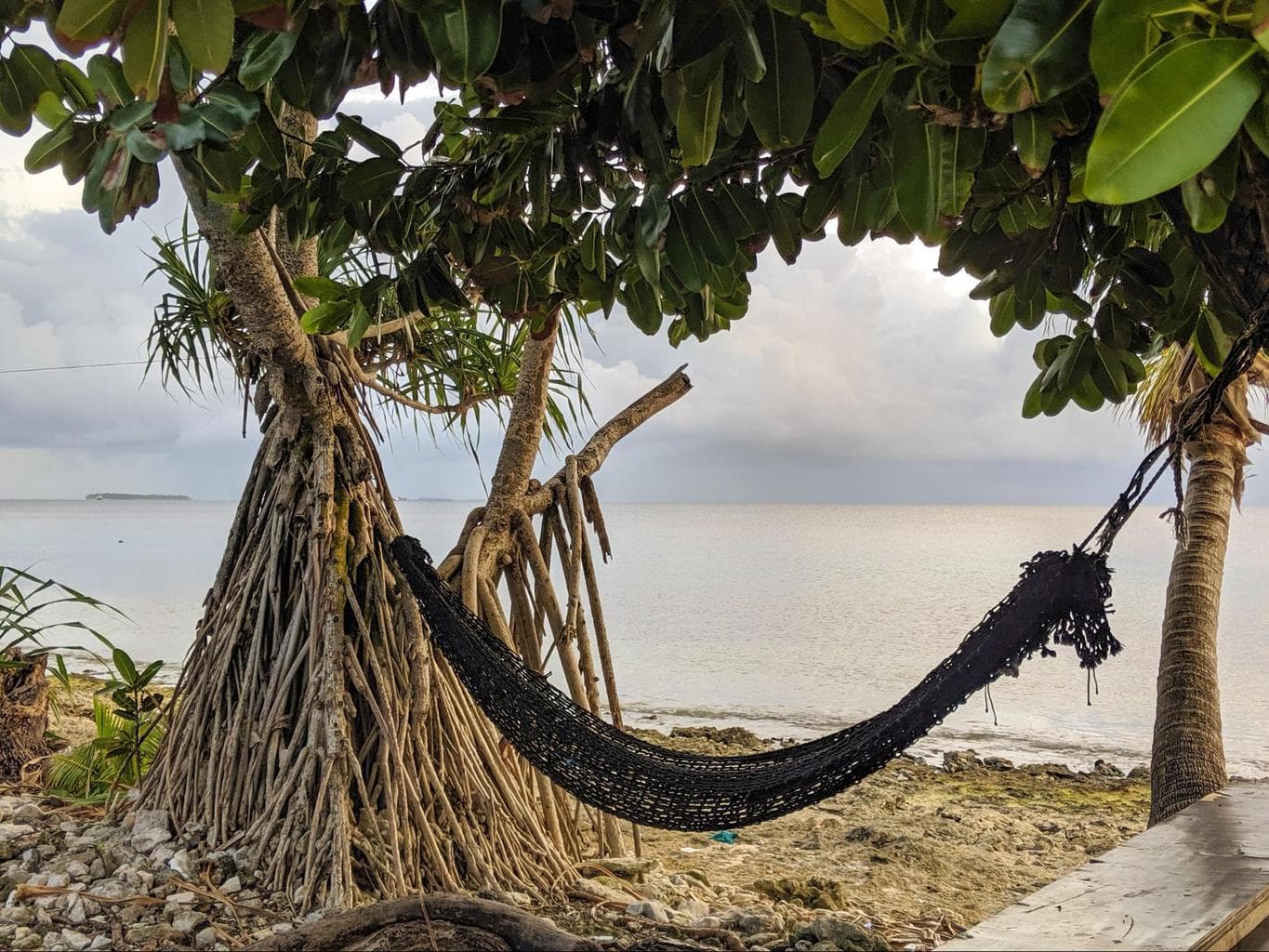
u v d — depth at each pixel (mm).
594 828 4598
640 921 3520
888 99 1994
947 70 1824
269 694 3807
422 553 3471
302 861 3500
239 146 2521
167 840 3750
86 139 2312
